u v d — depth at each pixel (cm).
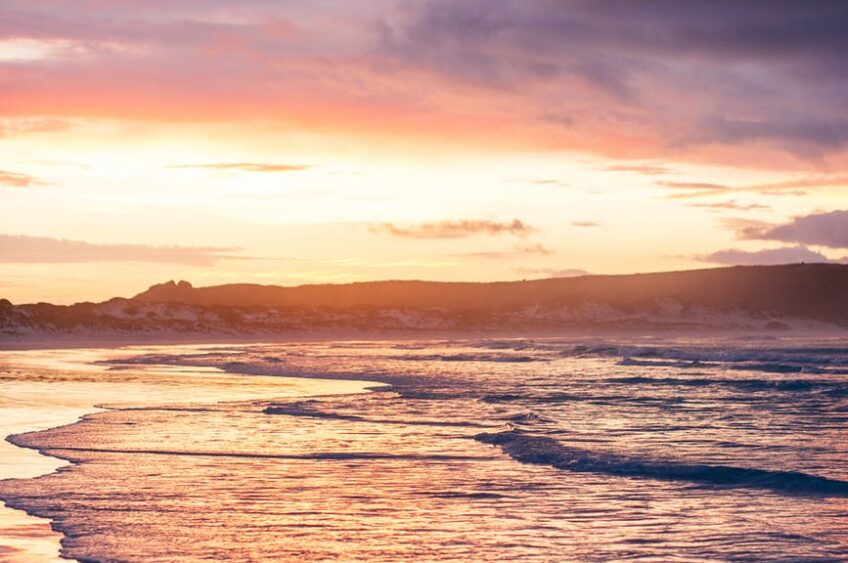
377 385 4291
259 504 1431
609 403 3253
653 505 1430
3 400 3198
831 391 3803
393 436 2264
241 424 2495
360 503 1446
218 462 1838
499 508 1413
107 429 2352
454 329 19600
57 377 4519
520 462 1855
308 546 1177
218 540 1202
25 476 1661
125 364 6088
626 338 15525
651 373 5375
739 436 2247
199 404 3106
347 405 3114
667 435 2270
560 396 3575
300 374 5209
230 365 6106
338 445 2098
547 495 1512
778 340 13325
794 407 3072
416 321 19712
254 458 1894
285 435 2270
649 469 1728
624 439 2192
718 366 6144
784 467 1759
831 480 1597
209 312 15938
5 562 1085
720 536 1228
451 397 3506
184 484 1594
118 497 1473
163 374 4962
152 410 2864
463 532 1255
